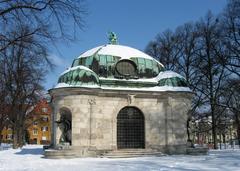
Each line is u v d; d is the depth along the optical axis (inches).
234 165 943.0
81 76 1423.5
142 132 1503.4
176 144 1488.7
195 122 2393.0
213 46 1840.6
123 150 1402.6
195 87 2026.3
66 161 1160.2
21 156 1456.7
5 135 4790.8
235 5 1726.1
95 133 1398.9
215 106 2066.9
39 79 2261.3
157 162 1069.1
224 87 1855.3
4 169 918.4
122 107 1472.7
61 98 1413.6
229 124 2336.4
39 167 959.6
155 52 2256.4
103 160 1193.4
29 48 1013.8
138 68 1574.8
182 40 2140.7
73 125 1378.0
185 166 937.5
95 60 1540.4
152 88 1521.9
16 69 2073.1
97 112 1423.5
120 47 1638.8
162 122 1507.1
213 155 1423.5
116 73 1537.9
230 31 1732.3
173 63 2159.2
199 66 2012.8
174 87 1520.7
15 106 2306.8
